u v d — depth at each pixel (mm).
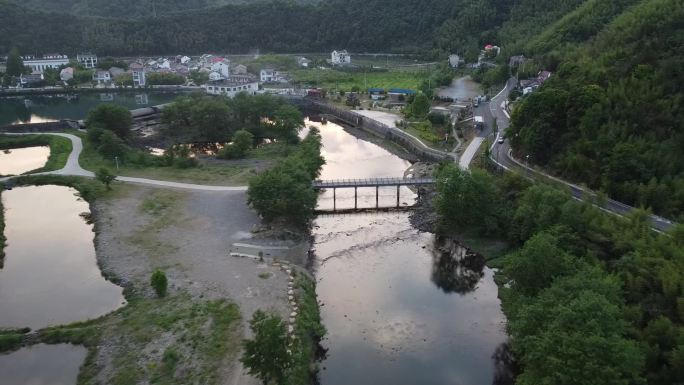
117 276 71500
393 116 175375
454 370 56562
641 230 66562
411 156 136750
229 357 53812
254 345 47094
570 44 171250
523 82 166500
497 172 102250
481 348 60094
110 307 64750
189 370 52000
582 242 68312
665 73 94312
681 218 71438
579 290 49844
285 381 47594
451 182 88188
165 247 79938
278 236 84562
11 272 74125
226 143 154625
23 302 65875
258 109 160125
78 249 81625
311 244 86062
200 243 81438
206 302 64062
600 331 42250
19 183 110938
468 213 87500
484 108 158125
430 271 78312
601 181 86188
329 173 123062
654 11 119250
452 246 86312
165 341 56438
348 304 68938
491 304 69062
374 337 62062
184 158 123062
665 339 49094
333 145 152125
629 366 40781
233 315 61094
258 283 68812
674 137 83688
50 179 111750
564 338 42062
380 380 54844
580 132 96000
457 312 67312
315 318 62969
